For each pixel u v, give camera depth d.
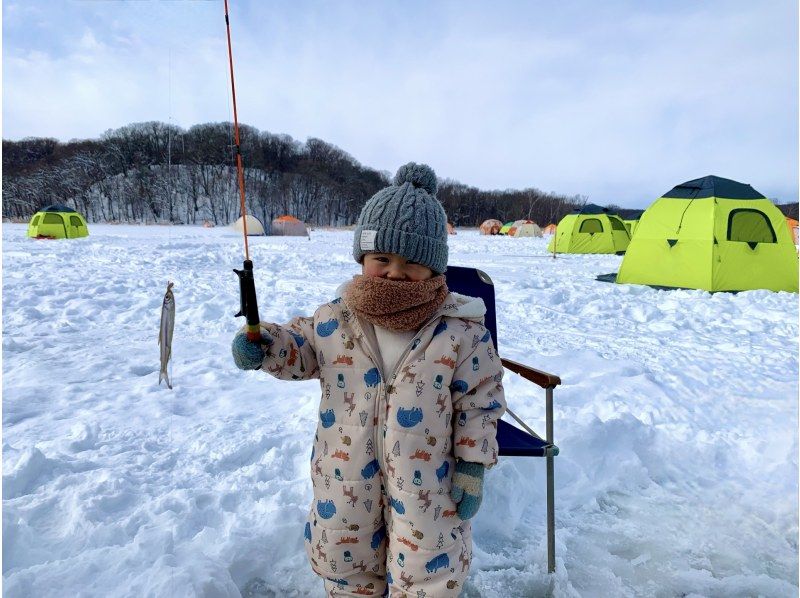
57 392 3.98
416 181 1.70
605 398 4.06
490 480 2.66
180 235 29.31
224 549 2.09
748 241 10.13
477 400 1.60
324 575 1.69
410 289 1.52
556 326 6.98
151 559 2.00
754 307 8.20
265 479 2.78
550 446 2.20
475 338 1.63
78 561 1.94
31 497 2.40
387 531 1.64
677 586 2.19
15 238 22.45
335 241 28.11
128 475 2.70
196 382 4.33
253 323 1.54
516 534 2.51
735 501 2.81
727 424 3.71
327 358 1.65
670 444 3.35
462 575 1.60
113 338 5.75
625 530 2.56
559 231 21.48
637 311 7.84
